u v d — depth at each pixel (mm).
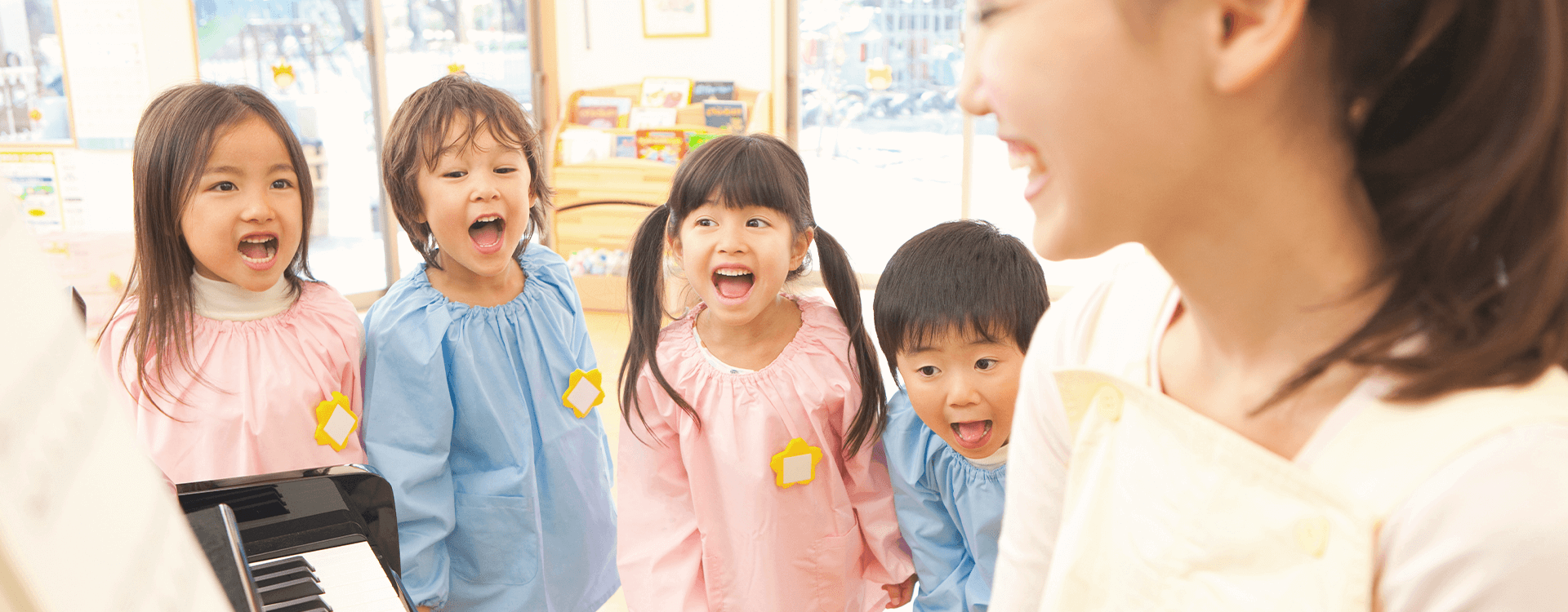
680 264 1544
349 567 1055
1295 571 412
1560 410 352
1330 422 405
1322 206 384
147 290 1350
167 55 3902
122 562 198
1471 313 363
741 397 1453
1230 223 390
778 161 1436
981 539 1384
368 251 4695
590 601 1697
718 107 4914
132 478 209
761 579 1429
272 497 1076
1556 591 332
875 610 1576
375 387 1479
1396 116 368
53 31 3816
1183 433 466
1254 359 438
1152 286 545
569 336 1695
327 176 4512
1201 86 355
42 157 3898
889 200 5262
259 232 1358
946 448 1412
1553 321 355
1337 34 356
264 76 4246
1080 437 537
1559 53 331
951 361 1319
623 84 5148
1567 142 339
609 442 3002
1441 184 355
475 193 1490
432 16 4699
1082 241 409
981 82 410
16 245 196
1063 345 603
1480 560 344
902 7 5039
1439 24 342
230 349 1386
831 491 1473
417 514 1445
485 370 1535
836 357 1496
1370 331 380
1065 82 369
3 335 185
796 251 1517
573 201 4859
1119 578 500
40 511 182
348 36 4441
